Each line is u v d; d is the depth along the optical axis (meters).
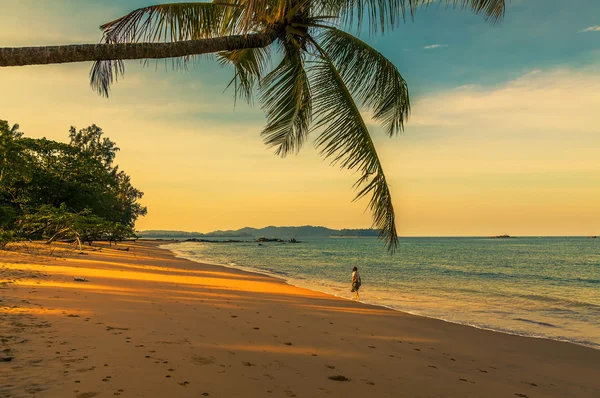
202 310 10.56
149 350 6.02
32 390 4.06
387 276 28.69
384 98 7.18
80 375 4.61
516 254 67.94
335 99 6.45
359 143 6.29
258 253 66.25
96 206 42.22
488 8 5.70
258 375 5.47
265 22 5.61
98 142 65.75
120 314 8.57
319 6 5.65
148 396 4.24
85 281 13.46
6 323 6.62
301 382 5.41
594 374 7.54
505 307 15.81
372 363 6.97
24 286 10.80
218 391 4.65
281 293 16.38
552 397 6.12
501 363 8.05
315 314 11.92
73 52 3.81
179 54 4.45
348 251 76.50
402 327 10.98
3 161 26.20
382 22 5.31
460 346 9.26
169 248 80.19
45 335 6.16
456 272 32.88
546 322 12.85
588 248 94.88
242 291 15.99
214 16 5.69
